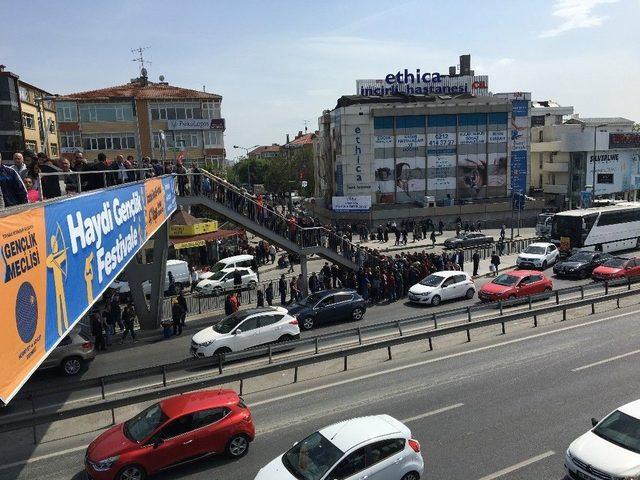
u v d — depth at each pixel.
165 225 21.62
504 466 9.81
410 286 27.42
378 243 48.19
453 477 9.52
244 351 15.56
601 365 15.09
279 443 11.16
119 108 55.31
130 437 9.93
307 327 20.84
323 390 14.16
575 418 11.71
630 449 9.01
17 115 45.44
